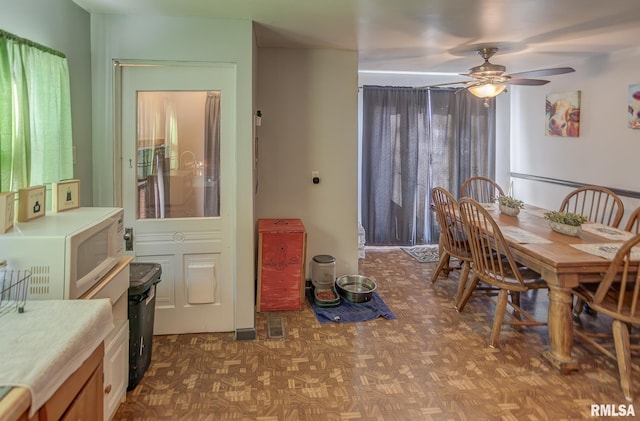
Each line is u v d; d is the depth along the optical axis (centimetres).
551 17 282
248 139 288
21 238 152
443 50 377
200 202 296
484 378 244
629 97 385
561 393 229
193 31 277
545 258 246
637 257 237
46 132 208
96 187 276
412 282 421
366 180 534
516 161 559
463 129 547
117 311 203
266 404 219
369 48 371
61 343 115
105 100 273
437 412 213
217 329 303
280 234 339
